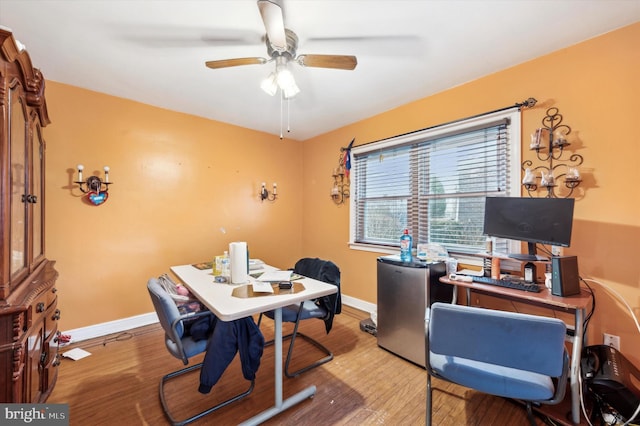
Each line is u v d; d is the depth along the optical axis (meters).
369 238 3.21
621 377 1.38
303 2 1.44
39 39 1.75
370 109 2.92
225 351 1.40
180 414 1.55
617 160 1.64
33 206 1.61
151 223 2.79
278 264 3.86
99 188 2.48
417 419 1.53
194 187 3.08
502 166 2.14
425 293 2.02
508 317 1.07
